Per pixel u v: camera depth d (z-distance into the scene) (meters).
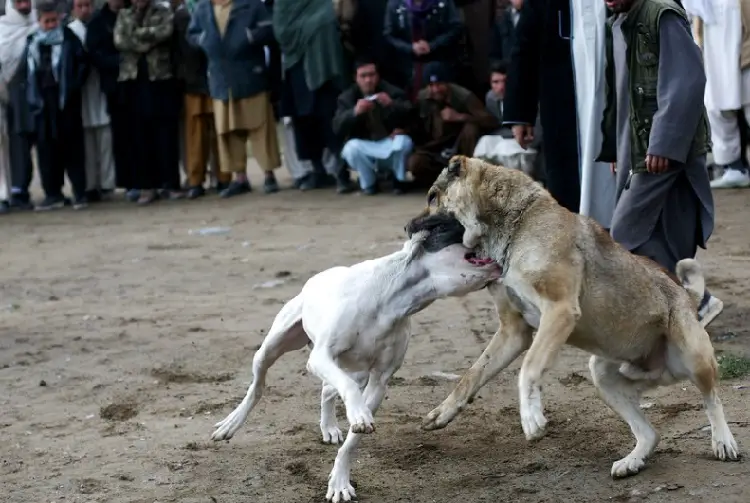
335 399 5.70
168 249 11.74
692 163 6.40
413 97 14.10
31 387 6.96
